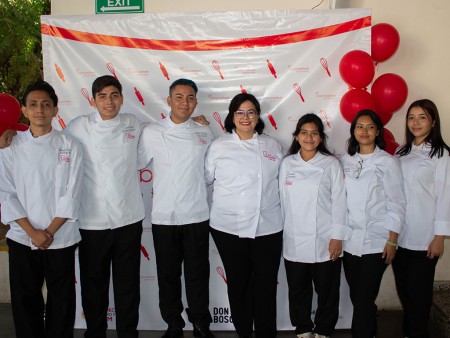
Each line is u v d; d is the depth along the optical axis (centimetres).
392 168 205
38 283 205
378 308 286
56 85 251
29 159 196
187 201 219
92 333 221
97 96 206
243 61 249
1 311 278
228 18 247
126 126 217
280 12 246
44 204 197
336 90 248
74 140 206
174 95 212
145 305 259
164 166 219
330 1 272
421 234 210
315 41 247
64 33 249
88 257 215
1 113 211
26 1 407
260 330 225
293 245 218
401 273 224
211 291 258
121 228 214
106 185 210
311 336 228
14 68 386
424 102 208
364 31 245
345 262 219
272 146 223
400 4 277
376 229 208
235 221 216
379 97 234
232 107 216
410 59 281
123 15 248
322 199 213
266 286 220
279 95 250
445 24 278
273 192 220
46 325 209
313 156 218
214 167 222
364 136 207
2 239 312
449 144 286
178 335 236
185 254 226
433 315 258
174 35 249
